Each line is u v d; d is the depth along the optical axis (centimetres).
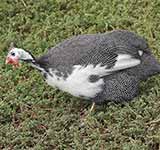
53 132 804
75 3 1055
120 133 789
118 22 994
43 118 839
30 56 819
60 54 807
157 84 860
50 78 816
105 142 780
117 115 812
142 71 827
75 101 859
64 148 788
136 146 758
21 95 876
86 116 823
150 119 804
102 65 796
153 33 967
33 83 900
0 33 1017
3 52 971
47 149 792
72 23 1002
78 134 795
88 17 1013
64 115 835
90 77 797
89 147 776
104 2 1044
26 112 852
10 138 810
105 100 834
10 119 851
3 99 877
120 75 814
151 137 778
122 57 805
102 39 819
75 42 817
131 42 825
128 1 1038
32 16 1043
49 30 1002
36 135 812
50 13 1044
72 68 795
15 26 1027
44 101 862
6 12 1054
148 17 1000
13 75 918
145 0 1032
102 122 820
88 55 798
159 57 911
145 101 833
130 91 827
